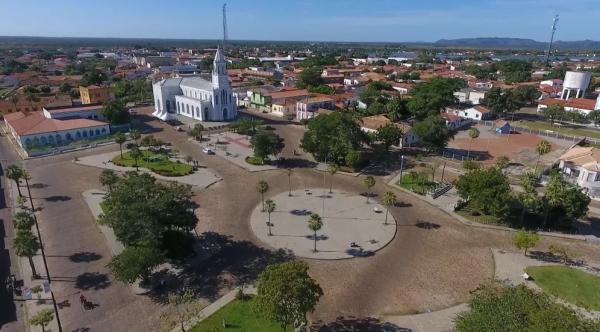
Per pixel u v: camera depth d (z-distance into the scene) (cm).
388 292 5197
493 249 6300
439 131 10694
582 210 6688
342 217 7344
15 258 5834
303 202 7988
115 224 5331
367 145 11931
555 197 6769
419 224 7125
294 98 17238
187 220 5759
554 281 5400
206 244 6319
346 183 9062
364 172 9800
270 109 16812
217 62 14462
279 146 10500
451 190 8719
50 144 11500
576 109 16400
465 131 14438
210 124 14375
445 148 12025
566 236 6688
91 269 5612
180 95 15900
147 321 4616
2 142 11906
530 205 7012
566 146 12506
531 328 3222
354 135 10256
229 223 7038
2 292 5088
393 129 11031
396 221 7225
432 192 8325
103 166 9888
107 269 5616
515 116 17225
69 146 11306
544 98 19762
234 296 5053
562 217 7106
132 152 9906
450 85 18262
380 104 15575
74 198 7975
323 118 10456
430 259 5988
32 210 7419
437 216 7456
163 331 4419
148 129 13650
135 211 5325
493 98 16538
